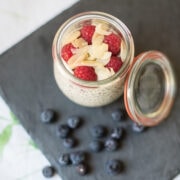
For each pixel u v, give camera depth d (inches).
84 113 23.8
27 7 25.0
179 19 25.0
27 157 23.4
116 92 22.8
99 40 21.9
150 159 23.4
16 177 23.1
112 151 23.4
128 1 25.1
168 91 23.8
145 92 22.9
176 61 24.6
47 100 23.9
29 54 24.3
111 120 23.7
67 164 23.1
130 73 22.0
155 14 25.0
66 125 23.5
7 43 24.5
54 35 24.6
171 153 23.5
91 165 23.2
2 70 24.1
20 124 23.7
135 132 23.7
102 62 21.7
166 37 24.8
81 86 21.7
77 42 21.9
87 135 23.6
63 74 21.7
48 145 23.4
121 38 22.1
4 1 25.0
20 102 23.8
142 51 24.6
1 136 23.5
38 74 24.2
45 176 23.1
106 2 25.0
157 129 23.8
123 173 23.2
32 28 24.8
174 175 23.3
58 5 25.0
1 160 23.3
